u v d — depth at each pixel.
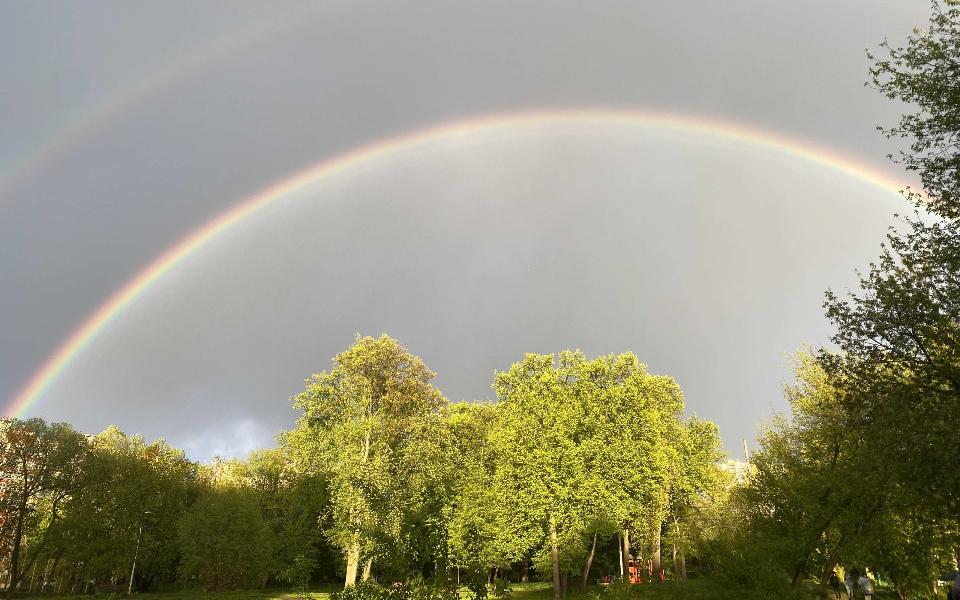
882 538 18.23
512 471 38.72
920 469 15.28
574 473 36.81
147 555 60.28
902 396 15.81
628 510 38.72
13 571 47.69
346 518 39.94
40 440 49.56
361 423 43.03
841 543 18.75
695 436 52.34
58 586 64.81
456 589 10.04
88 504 50.59
